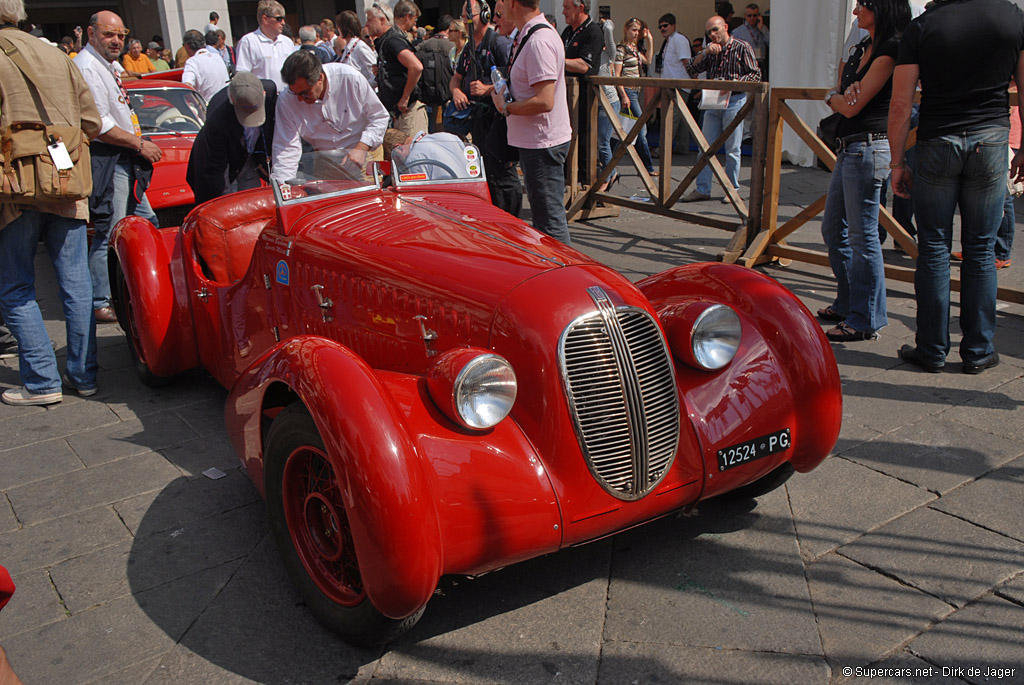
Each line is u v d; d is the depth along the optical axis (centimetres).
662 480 259
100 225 538
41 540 312
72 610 271
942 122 394
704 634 249
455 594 274
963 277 420
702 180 858
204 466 367
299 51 432
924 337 429
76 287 430
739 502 324
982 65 382
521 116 495
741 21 1246
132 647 253
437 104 805
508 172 638
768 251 632
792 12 941
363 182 367
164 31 1705
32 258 418
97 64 511
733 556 289
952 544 289
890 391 412
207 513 328
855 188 451
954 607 257
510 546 236
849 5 891
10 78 371
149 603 274
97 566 295
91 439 396
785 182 926
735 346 280
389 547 213
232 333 392
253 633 258
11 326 420
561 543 246
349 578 249
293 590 280
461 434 238
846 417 387
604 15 1212
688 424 268
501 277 263
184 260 421
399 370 293
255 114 461
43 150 383
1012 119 567
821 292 570
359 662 244
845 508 314
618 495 250
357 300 304
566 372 242
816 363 281
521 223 327
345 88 452
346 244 313
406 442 220
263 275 358
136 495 343
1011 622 249
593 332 247
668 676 233
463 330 264
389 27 757
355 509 215
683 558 289
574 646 247
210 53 891
